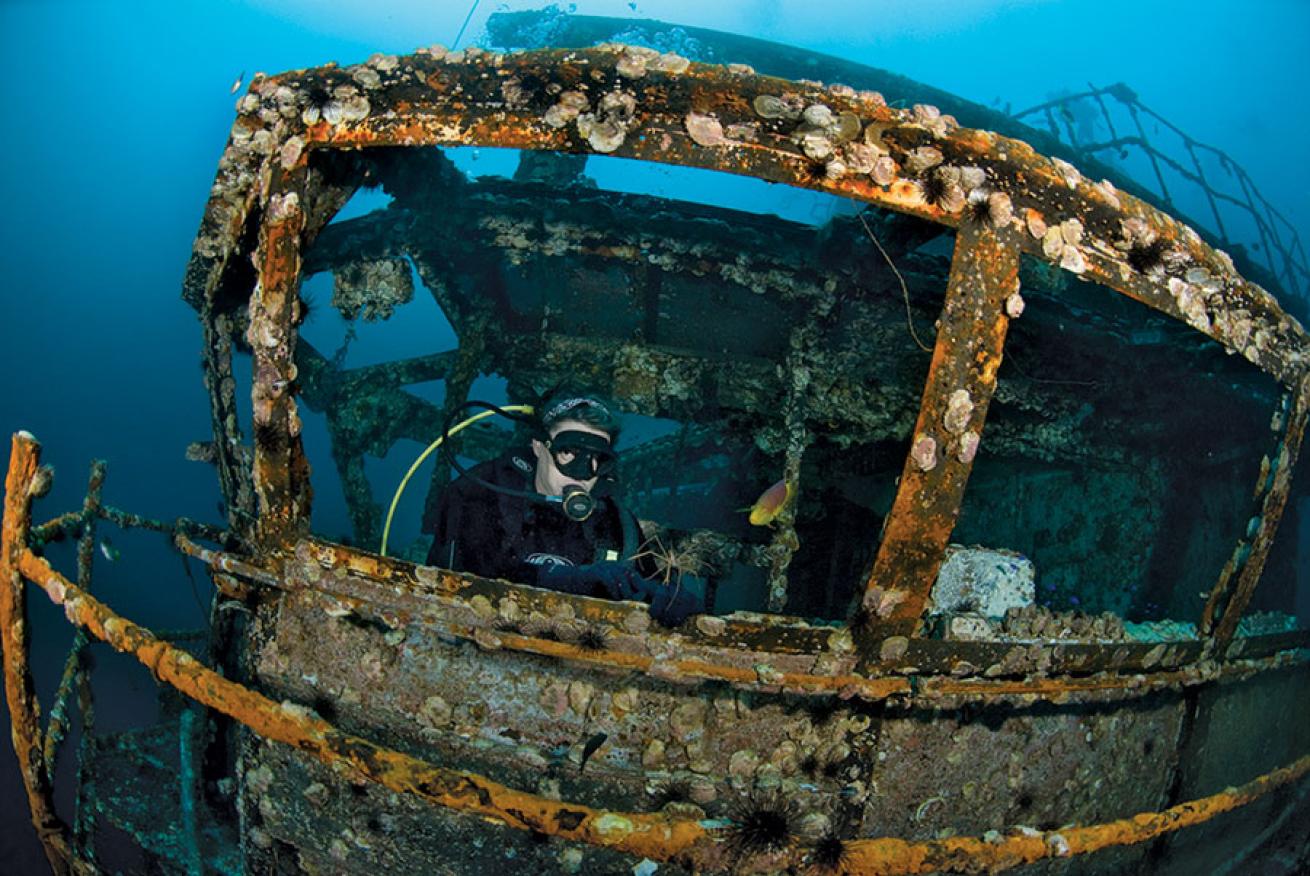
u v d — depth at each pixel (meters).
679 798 1.68
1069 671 1.91
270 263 1.62
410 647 1.75
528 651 1.69
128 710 7.54
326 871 1.89
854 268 3.21
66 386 25.83
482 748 1.71
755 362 3.65
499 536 2.10
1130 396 3.58
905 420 3.57
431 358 4.16
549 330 3.82
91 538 2.32
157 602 12.70
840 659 1.66
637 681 1.71
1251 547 2.23
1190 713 2.44
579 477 2.08
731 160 1.51
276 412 1.67
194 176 39.88
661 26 5.06
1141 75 45.41
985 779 1.89
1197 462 3.82
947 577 2.19
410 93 1.57
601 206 3.38
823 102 1.46
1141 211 1.59
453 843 1.79
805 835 1.70
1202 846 2.82
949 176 1.49
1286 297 5.07
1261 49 40.56
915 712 1.75
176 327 32.06
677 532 3.16
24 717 2.04
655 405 3.83
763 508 2.24
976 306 1.50
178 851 2.33
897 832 1.79
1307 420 2.24
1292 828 3.37
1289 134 41.78
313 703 1.81
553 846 1.76
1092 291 3.93
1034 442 3.74
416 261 3.61
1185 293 1.73
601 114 1.51
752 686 1.66
